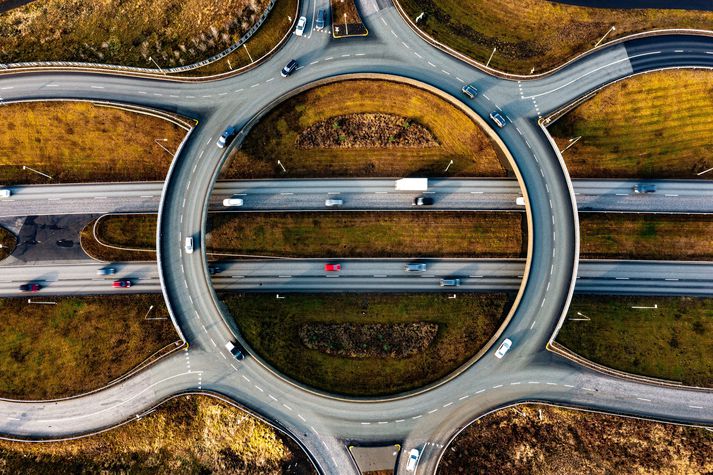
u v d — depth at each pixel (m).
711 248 59.69
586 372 56.16
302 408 55.44
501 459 55.41
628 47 61.00
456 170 60.75
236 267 60.19
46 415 57.22
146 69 60.03
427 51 60.97
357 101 61.00
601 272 59.97
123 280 60.25
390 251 60.19
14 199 61.00
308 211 60.50
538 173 57.16
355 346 57.81
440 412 55.31
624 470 55.47
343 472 54.81
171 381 56.50
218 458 56.78
